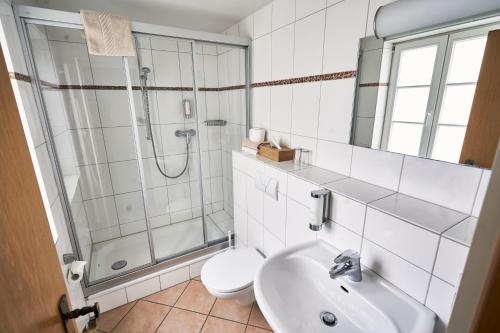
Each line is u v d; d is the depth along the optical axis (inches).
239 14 75.4
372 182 47.1
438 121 35.9
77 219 72.6
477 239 11.5
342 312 37.8
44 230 23.0
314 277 43.0
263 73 73.7
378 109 43.7
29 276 19.1
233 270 62.3
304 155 62.3
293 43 60.6
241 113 90.6
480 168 32.5
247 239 78.7
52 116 62.6
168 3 67.8
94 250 89.0
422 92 37.1
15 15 48.8
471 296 11.9
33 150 46.7
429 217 33.8
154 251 84.9
